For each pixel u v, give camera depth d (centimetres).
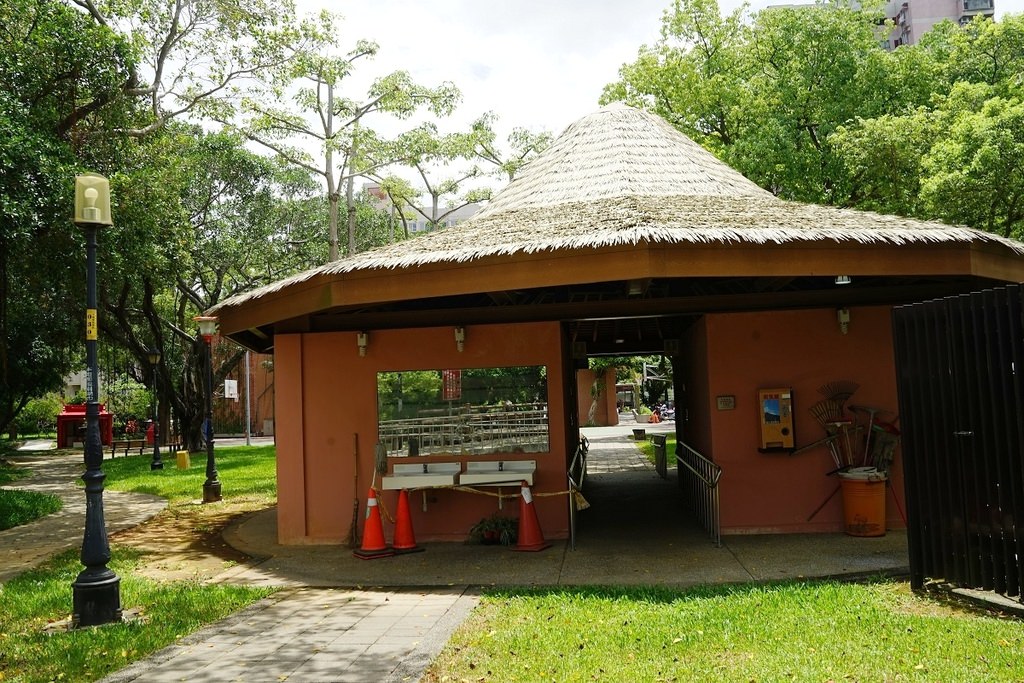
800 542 917
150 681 522
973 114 1936
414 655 554
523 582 782
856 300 998
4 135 1288
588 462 2184
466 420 1027
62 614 720
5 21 1480
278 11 2370
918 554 661
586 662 514
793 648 516
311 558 954
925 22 7138
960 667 464
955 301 629
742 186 1259
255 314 1025
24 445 4728
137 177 1889
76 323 3062
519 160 3450
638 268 815
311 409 1059
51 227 1460
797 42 2527
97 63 1609
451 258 866
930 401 655
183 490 1789
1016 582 575
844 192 2441
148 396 5038
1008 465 581
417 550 964
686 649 530
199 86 2442
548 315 1026
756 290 1109
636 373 5766
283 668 539
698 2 2698
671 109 2653
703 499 1066
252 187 3562
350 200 3022
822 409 979
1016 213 1962
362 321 1067
